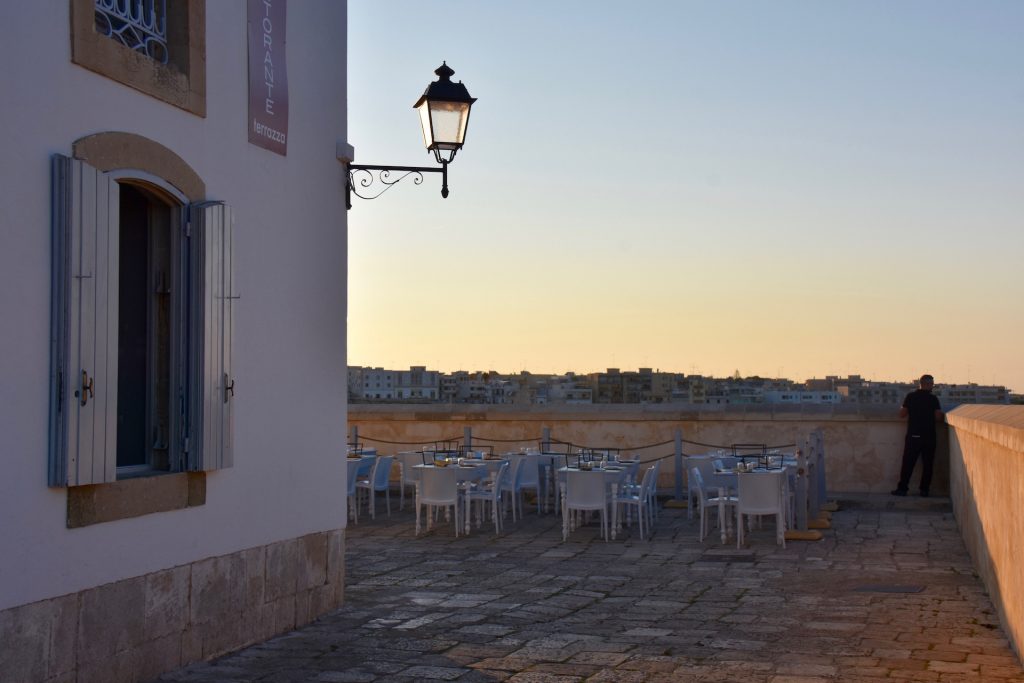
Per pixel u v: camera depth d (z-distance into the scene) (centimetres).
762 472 1346
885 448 1927
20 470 580
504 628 859
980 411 1167
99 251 633
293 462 867
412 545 1374
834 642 804
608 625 875
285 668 714
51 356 602
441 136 965
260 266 825
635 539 1430
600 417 2033
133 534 668
